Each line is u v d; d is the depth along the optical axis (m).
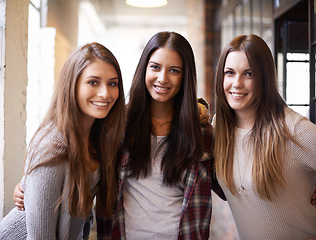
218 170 1.86
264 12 4.05
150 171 1.89
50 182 1.52
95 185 1.81
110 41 14.05
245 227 1.84
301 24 3.25
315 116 2.57
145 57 1.87
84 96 1.59
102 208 1.84
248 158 1.77
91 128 1.79
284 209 1.71
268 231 1.76
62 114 1.58
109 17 12.53
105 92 1.59
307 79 2.98
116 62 1.66
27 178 1.54
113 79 1.64
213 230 3.61
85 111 1.62
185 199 1.86
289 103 3.29
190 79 1.86
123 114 1.76
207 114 1.99
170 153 1.87
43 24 5.11
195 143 1.86
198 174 1.91
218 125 1.87
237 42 1.73
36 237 1.53
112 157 1.78
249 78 1.71
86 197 1.66
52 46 5.30
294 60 3.25
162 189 1.88
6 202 2.00
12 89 2.06
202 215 1.91
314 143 1.60
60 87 1.61
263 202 1.72
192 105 1.87
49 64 5.29
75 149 1.57
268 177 1.67
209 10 7.37
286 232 1.73
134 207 1.88
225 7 6.53
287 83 3.35
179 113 1.92
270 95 1.71
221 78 1.80
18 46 2.12
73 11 7.29
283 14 3.34
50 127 1.59
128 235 1.88
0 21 1.99
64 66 1.63
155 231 1.84
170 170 1.85
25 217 1.70
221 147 1.84
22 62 2.18
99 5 10.12
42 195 1.51
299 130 1.63
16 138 2.11
